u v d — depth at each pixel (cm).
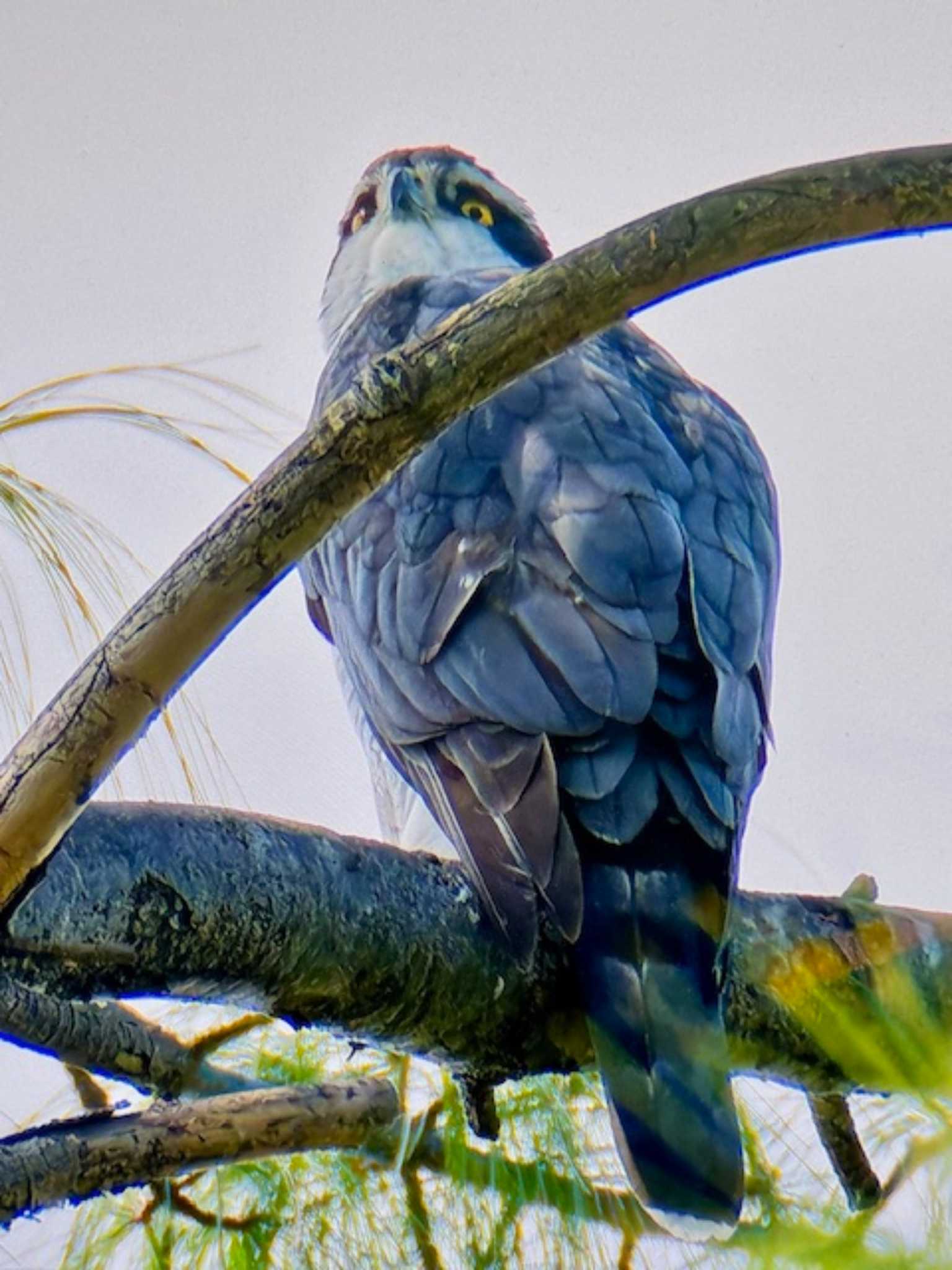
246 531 485
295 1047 644
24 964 568
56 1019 592
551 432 807
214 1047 627
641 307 486
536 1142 584
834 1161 639
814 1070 648
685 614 723
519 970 635
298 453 485
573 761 673
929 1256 394
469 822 668
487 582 742
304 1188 577
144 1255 574
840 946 662
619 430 816
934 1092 498
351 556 810
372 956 613
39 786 492
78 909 567
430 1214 565
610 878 649
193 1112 567
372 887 618
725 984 651
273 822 609
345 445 483
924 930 667
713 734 688
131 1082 619
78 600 628
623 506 760
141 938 578
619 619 712
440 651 734
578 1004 641
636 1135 597
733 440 888
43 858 503
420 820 843
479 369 482
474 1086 604
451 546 768
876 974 658
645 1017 621
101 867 570
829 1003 646
